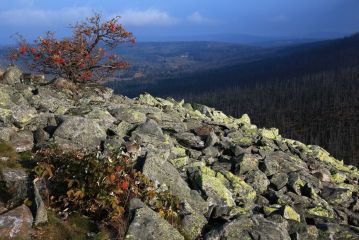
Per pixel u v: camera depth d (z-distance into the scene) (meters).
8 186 12.30
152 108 23.72
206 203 13.99
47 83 23.08
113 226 11.33
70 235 10.80
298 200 17.14
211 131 22.59
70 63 23.39
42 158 13.73
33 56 23.22
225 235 12.09
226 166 18.66
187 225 12.46
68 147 15.11
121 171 13.28
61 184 12.64
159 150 16.75
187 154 19.39
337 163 27.81
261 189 17.61
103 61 24.16
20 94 18.98
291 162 21.73
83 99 22.36
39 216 10.90
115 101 24.88
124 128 18.98
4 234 10.21
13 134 15.27
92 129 16.17
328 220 15.50
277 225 12.80
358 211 18.62
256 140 24.19
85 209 11.84
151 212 11.81
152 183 13.59
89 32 23.47
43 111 18.52
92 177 12.31
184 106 32.03
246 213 13.40
